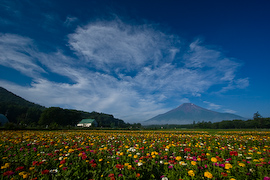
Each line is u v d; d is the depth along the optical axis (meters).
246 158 4.64
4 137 10.62
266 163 4.12
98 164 4.33
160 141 9.91
